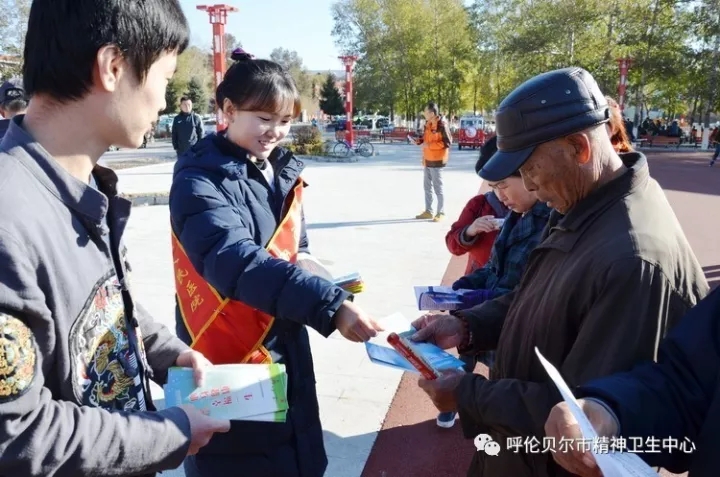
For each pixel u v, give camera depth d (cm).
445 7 4653
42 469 103
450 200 1110
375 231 816
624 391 124
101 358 124
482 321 196
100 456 110
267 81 188
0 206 102
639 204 142
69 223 115
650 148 3052
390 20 4700
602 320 134
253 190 198
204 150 198
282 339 202
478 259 313
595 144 144
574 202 151
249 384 161
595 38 3297
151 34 116
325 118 7112
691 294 140
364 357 414
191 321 199
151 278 578
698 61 3133
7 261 99
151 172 1588
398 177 1501
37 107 116
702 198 1238
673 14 3191
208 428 132
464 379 160
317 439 214
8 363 98
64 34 109
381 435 324
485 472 176
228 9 1268
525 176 153
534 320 154
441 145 873
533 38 3341
